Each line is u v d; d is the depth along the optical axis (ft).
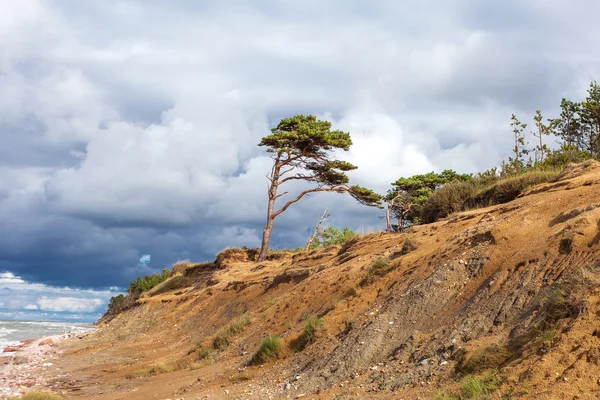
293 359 38.68
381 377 29.19
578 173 43.86
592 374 19.98
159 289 139.33
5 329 155.43
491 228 36.22
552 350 22.03
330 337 38.37
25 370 60.75
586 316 22.86
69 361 68.90
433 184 126.62
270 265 99.04
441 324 31.32
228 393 35.50
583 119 88.17
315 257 76.59
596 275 25.21
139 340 85.92
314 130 112.98
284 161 119.34
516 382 21.56
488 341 26.30
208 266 137.08
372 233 66.54
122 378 50.55
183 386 41.09
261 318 56.34
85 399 41.32
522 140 90.38
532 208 37.45
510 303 28.45
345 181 118.52
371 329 34.42
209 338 58.44
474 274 33.60
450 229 46.44
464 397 22.62
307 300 52.03
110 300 188.34
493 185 60.39
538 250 31.01
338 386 30.55
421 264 40.68
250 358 42.86
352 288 45.80
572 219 31.91
